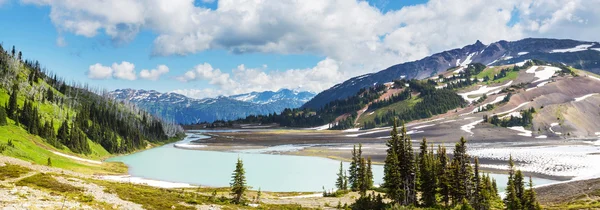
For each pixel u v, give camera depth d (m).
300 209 65.81
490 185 84.88
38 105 181.12
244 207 60.25
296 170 147.88
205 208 51.97
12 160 73.31
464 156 80.00
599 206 73.62
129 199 48.41
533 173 131.00
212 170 145.25
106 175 119.00
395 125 84.62
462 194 77.00
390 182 78.00
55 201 36.94
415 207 75.88
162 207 47.25
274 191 108.56
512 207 75.31
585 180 106.25
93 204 39.31
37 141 134.25
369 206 74.88
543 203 87.44
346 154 197.88
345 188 106.56
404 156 80.94
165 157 189.00
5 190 38.91
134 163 162.88
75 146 151.12
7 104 160.12
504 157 167.88
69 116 190.38
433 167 83.56
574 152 177.75
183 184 112.88
